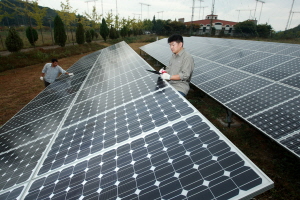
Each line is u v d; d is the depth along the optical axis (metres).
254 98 5.30
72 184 2.29
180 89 4.13
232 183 1.58
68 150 3.03
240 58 8.71
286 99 4.74
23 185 2.55
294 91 4.90
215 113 7.42
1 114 9.02
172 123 2.66
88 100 5.05
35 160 3.08
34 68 18.66
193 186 1.69
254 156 5.10
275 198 3.90
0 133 5.14
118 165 2.30
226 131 6.32
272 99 4.95
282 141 3.73
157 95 3.64
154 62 19.28
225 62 8.84
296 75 5.61
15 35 20.41
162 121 2.80
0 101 10.53
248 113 4.82
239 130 6.26
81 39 31.89
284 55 7.38
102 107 4.23
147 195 1.78
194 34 58.12
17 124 5.30
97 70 8.72
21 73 16.62
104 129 3.24
